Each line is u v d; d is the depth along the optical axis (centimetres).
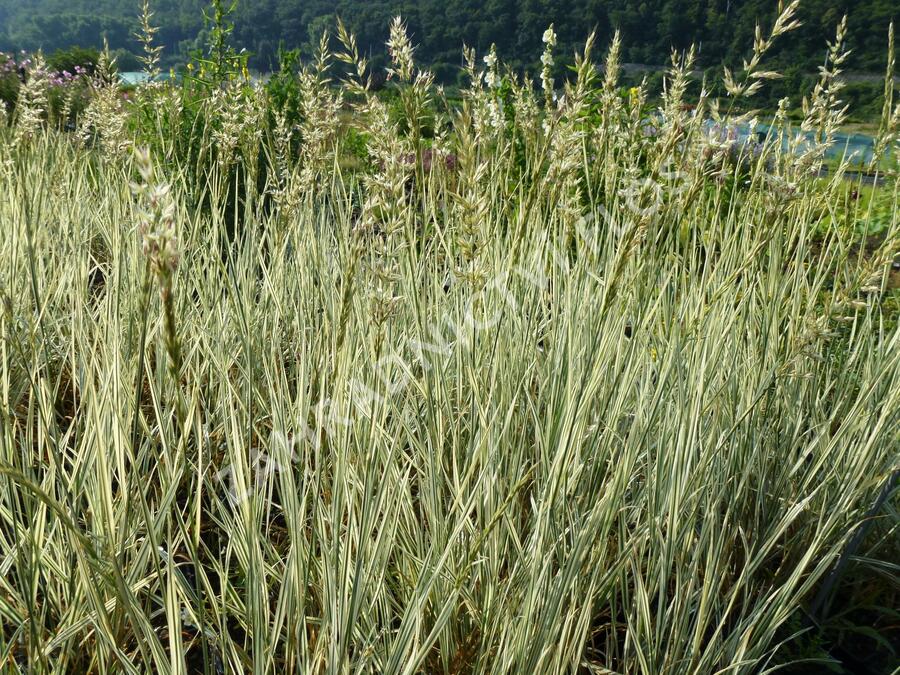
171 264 97
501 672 151
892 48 281
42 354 255
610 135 327
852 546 215
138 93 500
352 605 143
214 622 173
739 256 288
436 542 176
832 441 219
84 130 450
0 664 142
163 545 212
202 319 283
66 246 340
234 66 546
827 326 201
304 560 153
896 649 218
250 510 143
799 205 300
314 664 149
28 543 157
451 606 147
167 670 139
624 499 211
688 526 188
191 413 180
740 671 175
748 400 229
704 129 260
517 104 331
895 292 387
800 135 271
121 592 130
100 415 159
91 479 178
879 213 400
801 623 222
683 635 172
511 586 171
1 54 861
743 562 224
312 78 322
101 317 244
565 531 168
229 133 350
